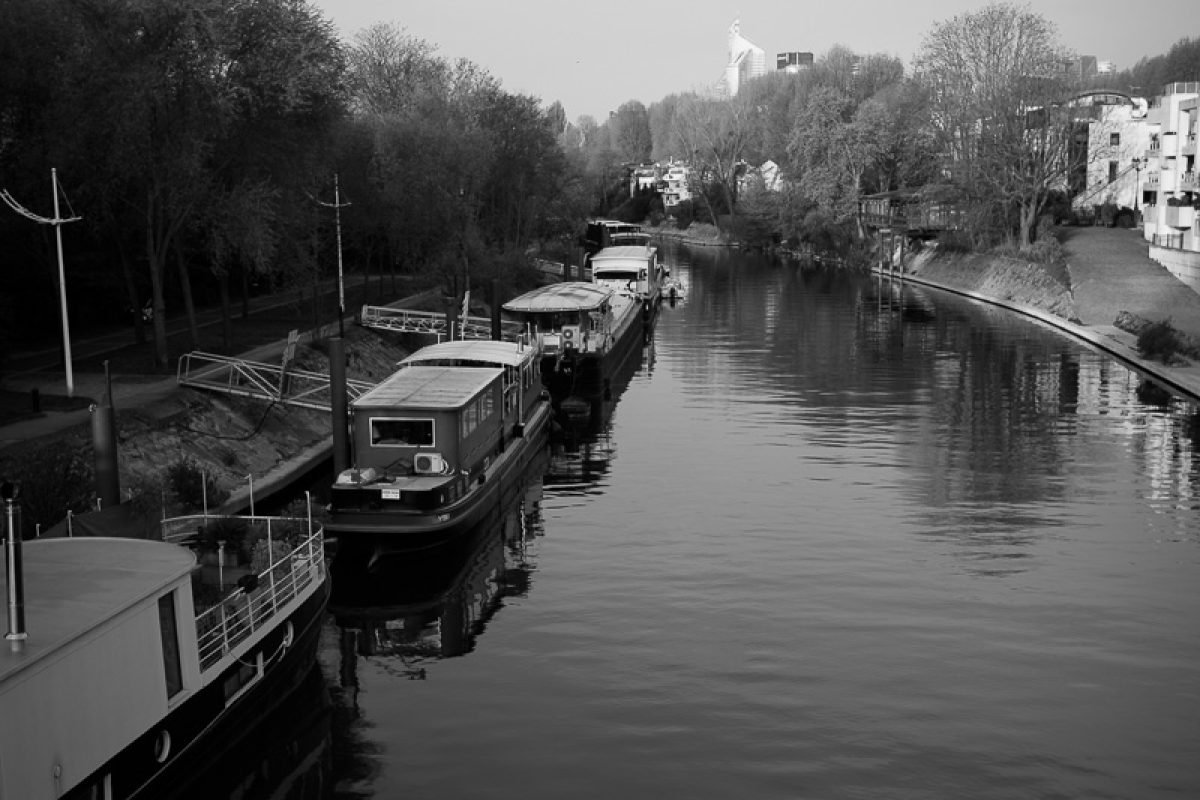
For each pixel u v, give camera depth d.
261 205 47.06
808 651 27.09
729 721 23.73
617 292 85.06
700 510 38.50
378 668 26.56
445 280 78.94
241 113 46.56
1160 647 27.34
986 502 39.06
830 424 51.69
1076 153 115.56
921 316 90.88
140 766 19.25
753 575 32.12
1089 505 38.72
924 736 23.14
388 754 22.56
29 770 16.67
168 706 19.95
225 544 26.48
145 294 57.53
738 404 56.66
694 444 48.25
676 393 59.91
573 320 59.19
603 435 50.28
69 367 38.47
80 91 41.84
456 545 33.12
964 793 21.14
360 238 76.06
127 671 18.78
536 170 98.44
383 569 32.25
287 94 46.62
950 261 116.50
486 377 38.88
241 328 58.84
